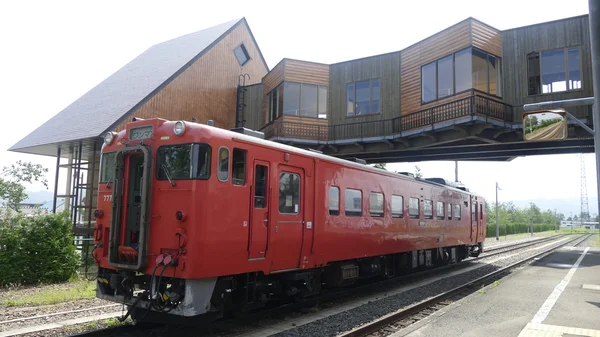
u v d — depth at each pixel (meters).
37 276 10.98
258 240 7.04
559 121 8.42
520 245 30.58
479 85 16.16
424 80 18.00
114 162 7.07
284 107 19.84
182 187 6.12
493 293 10.05
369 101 19.95
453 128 16.45
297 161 8.11
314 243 8.42
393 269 12.48
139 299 6.28
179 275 5.92
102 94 21.19
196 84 20.39
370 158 22.58
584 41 15.80
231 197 6.53
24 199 18.95
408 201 12.54
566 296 9.71
